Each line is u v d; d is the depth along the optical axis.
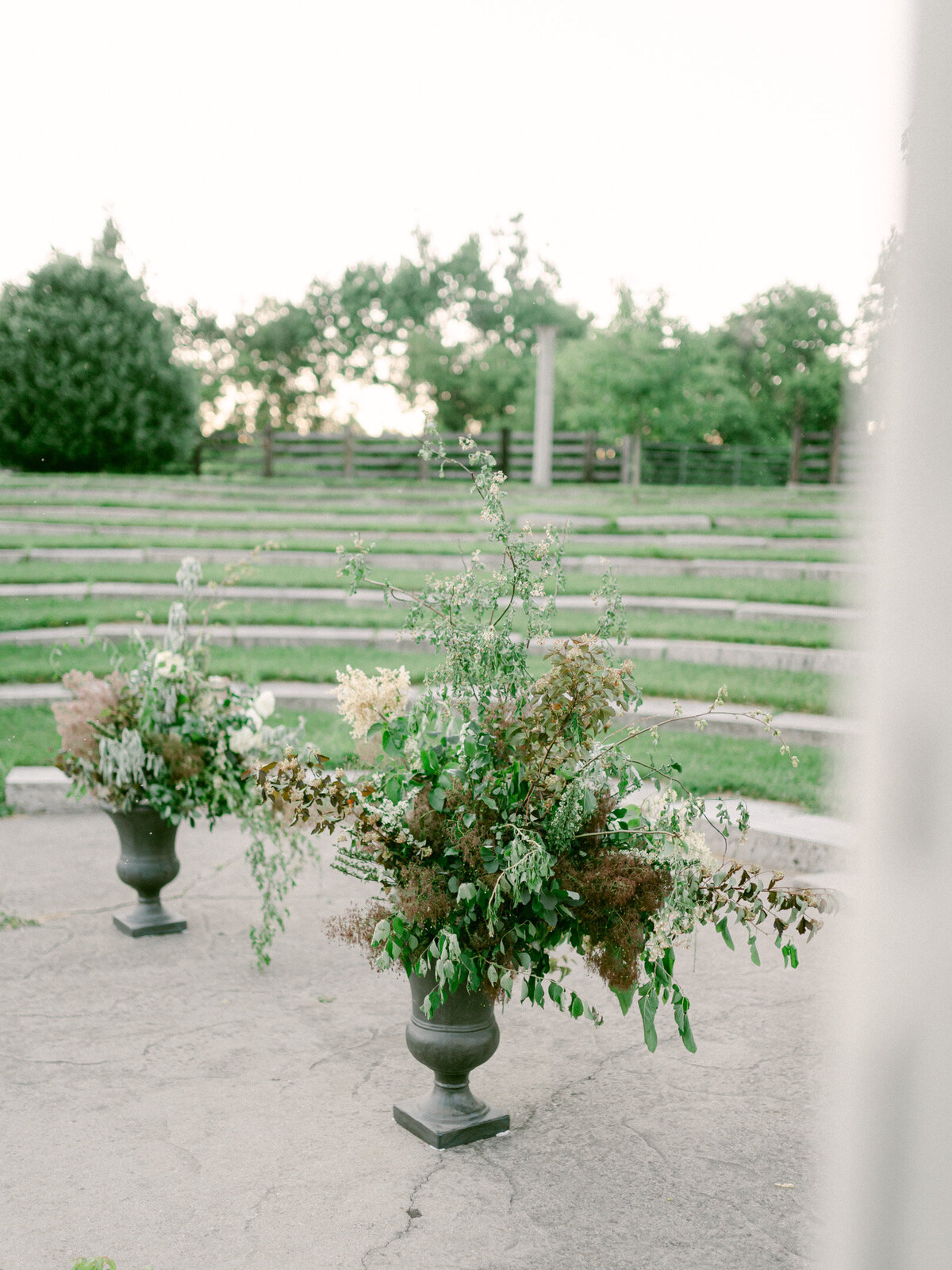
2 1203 2.92
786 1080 3.66
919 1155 0.56
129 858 4.99
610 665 3.25
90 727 4.85
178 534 14.52
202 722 4.83
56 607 10.70
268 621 10.28
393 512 16.47
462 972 3.09
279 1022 4.13
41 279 22.98
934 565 0.53
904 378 0.53
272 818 4.61
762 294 28.95
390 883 3.25
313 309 50.06
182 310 47.62
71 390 22.05
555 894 3.01
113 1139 3.26
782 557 12.74
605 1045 3.98
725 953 4.80
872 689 0.55
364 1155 3.19
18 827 6.66
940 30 0.52
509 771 3.10
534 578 3.40
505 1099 3.57
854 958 0.58
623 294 19.81
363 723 3.47
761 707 7.64
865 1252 0.59
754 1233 2.78
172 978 4.53
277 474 23.48
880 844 0.56
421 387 44.91
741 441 28.97
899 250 0.53
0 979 4.48
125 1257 2.68
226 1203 2.93
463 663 3.36
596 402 21.36
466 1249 2.71
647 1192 2.98
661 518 15.20
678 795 3.25
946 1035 0.55
